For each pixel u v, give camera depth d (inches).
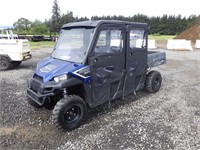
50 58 185.3
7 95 235.6
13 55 383.6
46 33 2060.8
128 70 197.0
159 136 151.5
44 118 179.3
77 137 151.2
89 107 184.5
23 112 190.2
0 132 156.5
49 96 156.6
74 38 172.6
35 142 144.8
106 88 180.2
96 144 142.1
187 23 2532.0
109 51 175.3
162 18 2659.9
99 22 163.3
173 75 343.3
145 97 232.8
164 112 193.0
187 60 507.5
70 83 152.6
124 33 184.2
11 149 136.8
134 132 157.1
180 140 146.4
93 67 165.3
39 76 163.8
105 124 169.9
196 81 304.7
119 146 139.6
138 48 204.2
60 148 138.2
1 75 337.4
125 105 209.2
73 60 167.5
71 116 159.6
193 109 200.2
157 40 1310.3
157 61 248.8
